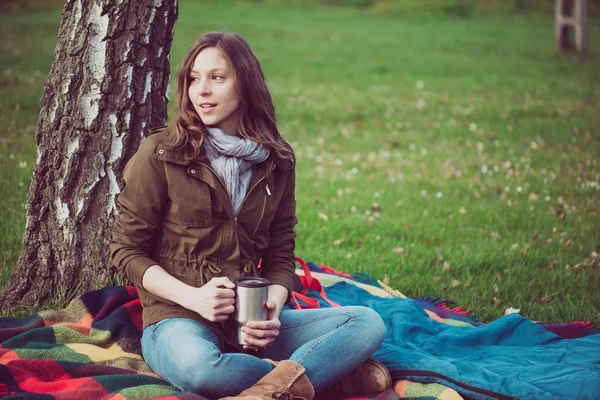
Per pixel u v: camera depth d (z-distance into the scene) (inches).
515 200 268.5
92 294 135.6
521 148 362.0
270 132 122.7
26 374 108.0
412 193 280.2
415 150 364.5
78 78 142.1
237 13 954.1
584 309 164.9
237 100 117.6
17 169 245.6
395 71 611.8
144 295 115.9
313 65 620.4
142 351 116.9
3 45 531.2
